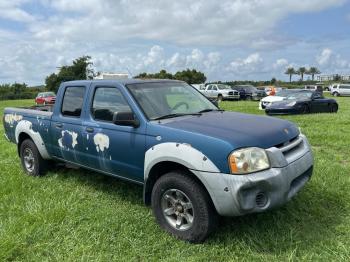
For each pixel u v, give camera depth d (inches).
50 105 286.8
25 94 2667.3
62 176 251.6
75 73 1847.9
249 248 147.8
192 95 213.2
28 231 166.1
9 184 236.7
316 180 216.7
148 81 202.7
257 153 144.1
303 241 151.2
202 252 147.9
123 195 212.8
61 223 176.1
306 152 170.2
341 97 1641.2
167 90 201.6
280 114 656.4
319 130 417.7
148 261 144.3
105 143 192.1
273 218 170.7
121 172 188.7
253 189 141.4
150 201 176.2
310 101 678.5
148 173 167.8
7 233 164.1
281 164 147.3
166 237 160.2
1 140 434.9
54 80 1969.7
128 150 179.8
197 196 149.7
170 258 144.4
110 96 195.5
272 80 3373.5
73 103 219.6
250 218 172.7
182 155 151.3
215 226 152.8
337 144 329.7
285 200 149.2
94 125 199.6
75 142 213.8
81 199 208.8
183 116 183.8
